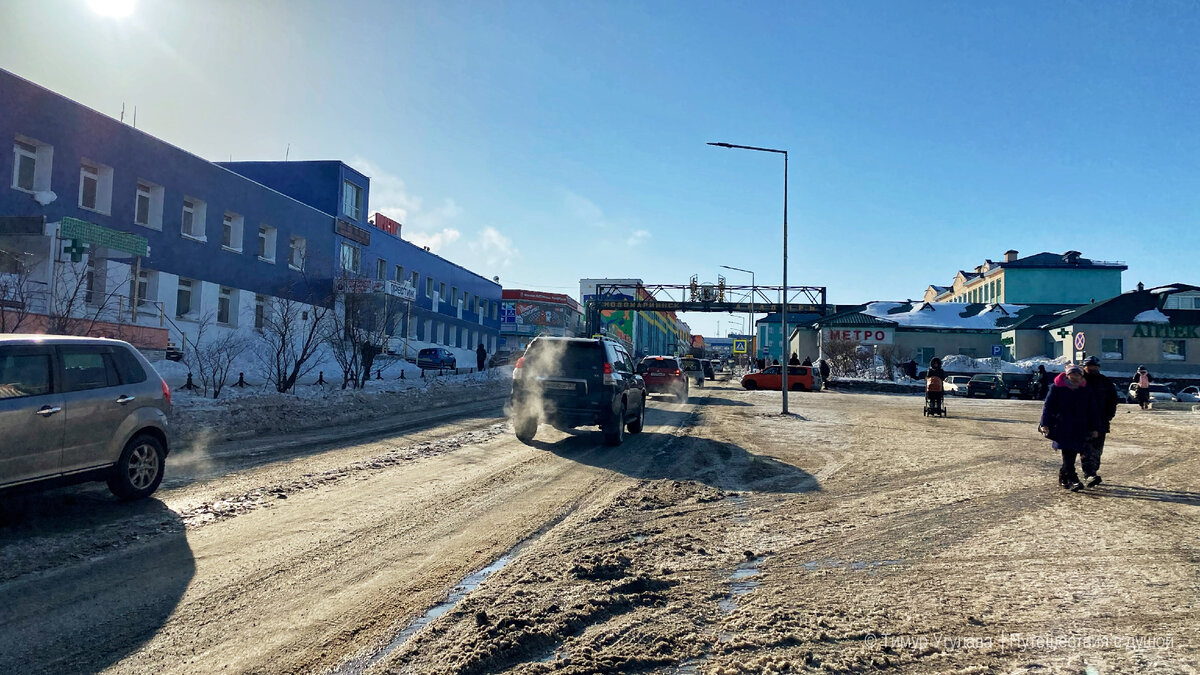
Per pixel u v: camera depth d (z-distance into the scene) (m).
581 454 11.11
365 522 6.39
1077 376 8.66
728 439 13.71
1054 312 57.06
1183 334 46.84
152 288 27.55
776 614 4.27
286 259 35.97
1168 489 8.67
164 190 28.02
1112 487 8.80
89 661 3.52
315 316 22.67
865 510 7.33
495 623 4.01
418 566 5.17
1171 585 4.86
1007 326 55.97
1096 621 4.19
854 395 35.03
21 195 22.33
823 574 5.14
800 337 60.22
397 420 15.20
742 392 33.94
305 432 12.70
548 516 6.82
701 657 3.68
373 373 31.22
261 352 30.02
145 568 4.97
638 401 14.12
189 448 10.34
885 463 10.76
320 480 8.23
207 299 30.31
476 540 5.89
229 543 5.63
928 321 58.56
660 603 4.50
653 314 121.25
